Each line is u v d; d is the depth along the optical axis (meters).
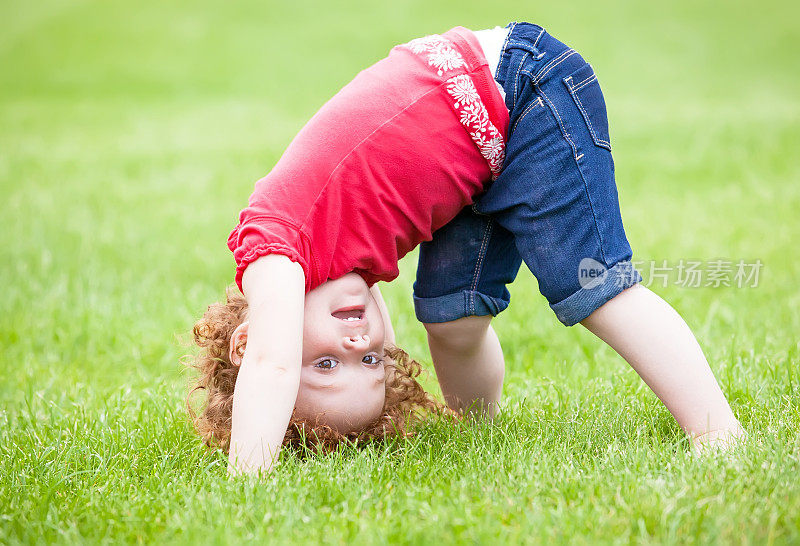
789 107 14.98
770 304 5.33
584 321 3.22
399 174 3.15
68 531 2.66
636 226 7.72
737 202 8.54
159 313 5.64
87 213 8.84
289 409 2.96
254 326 2.98
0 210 8.95
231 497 2.78
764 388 3.77
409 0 28.11
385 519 2.61
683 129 13.10
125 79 19.88
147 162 11.86
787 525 2.41
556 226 3.16
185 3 27.92
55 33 24.45
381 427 3.34
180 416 3.81
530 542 2.41
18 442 3.65
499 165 3.27
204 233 8.09
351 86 3.32
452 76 3.22
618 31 23.95
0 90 18.88
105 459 3.36
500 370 3.74
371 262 3.20
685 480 2.72
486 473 2.98
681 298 5.50
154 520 2.73
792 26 23.98
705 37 23.14
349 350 3.15
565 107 3.20
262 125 15.05
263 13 26.77
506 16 26.00
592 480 2.82
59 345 5.20
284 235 3.03
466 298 3.45
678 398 3.10
